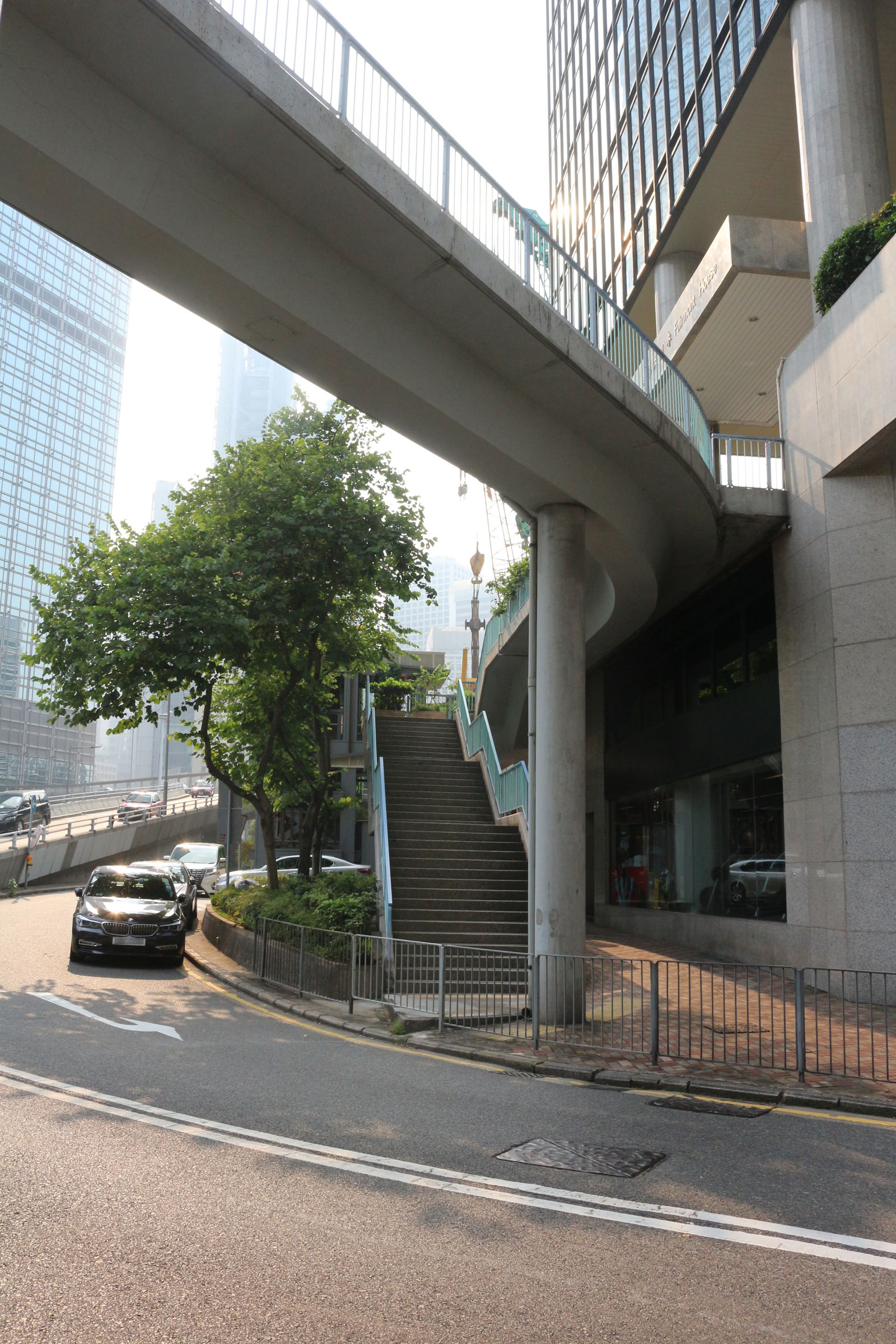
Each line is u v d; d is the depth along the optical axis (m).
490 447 11.53
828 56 18.34
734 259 19.84
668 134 27.58
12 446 108.69
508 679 29.50
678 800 20.33
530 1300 3.69
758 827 16.52
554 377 11.56
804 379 15.69
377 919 14.80
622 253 32.69
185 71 7.43
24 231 112.56
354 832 34.44
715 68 23.83
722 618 18.58
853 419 14.05
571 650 12.70
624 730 24.08
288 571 16.77
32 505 110.50
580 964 11.01
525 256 11.55
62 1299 3.54
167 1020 10.53
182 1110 6.52
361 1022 10.90
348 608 18.30
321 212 8.96
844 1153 6.11
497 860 17.52
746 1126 6.83
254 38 7.88
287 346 9.77
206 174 8.30
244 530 16.48
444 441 11.52
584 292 12.80
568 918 11.81
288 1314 3.49
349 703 34.62
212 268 8.51
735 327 22.52
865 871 13.18
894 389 12.97
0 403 107.56
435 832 18.34
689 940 18.70
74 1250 4.02
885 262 13.27
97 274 123.62
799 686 15.15
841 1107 7.55
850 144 17.81
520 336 10.78
